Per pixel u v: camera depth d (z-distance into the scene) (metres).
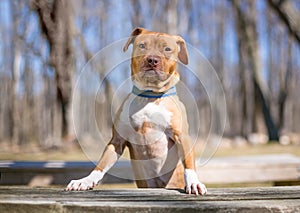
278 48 31.42
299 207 1.54
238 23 21.38
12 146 15.81
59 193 1.76
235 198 1.66
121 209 1.51
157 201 1.61
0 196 1.69
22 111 25.66
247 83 25.73
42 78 27.00
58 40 12.50
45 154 10.15
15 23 20.48
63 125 12.82
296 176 4.54
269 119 17.73
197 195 1.74
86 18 22.38
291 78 31.75
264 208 1.52
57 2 12.19
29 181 3.74
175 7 20.03
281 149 12.57
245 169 4.35
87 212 1.52
